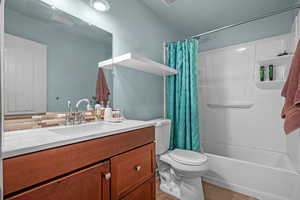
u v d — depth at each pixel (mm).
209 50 2549
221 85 2406
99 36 1310
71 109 1120
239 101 2229
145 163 1028
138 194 958
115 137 810
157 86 2039
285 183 1346
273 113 1971
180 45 1921
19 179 473
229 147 2305
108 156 768
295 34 1592
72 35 1128
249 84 2158
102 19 1330
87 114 1223
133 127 934
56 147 571
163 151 1650
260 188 1458
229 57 2338
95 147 705
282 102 1906
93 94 1269
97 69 1299
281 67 1946
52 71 1019
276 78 1976
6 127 810
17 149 468
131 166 907
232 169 1619
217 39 2479
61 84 1067
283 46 1918
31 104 916
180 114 1849
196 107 1768
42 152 530
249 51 2164
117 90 1476
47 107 993
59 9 1052
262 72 2014
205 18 2094
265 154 1998
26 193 484
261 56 2072
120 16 1495
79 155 640
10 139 609
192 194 1399
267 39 2033
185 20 2148
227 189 1627
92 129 1086
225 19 2127
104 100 1347
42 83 969
